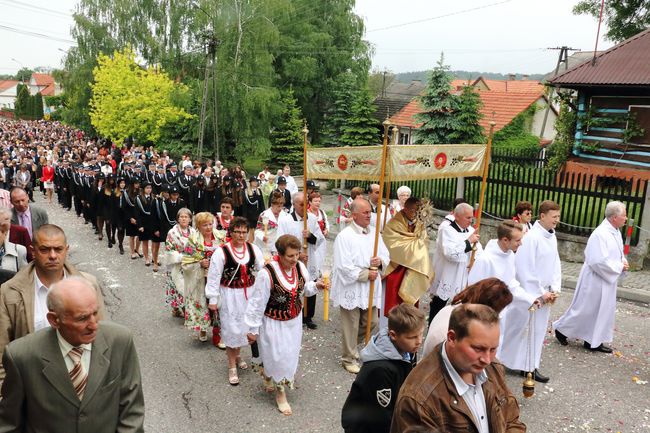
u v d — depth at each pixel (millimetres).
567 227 11148
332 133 27297
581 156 15836
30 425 2670
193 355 6500
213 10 29250
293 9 31234
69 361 2688
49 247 3357
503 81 40750
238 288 5719
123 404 2850
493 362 2744
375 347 3100
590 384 5879
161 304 8398
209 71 29312
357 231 6004
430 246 12188
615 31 24547
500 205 12117
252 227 13555
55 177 19422
